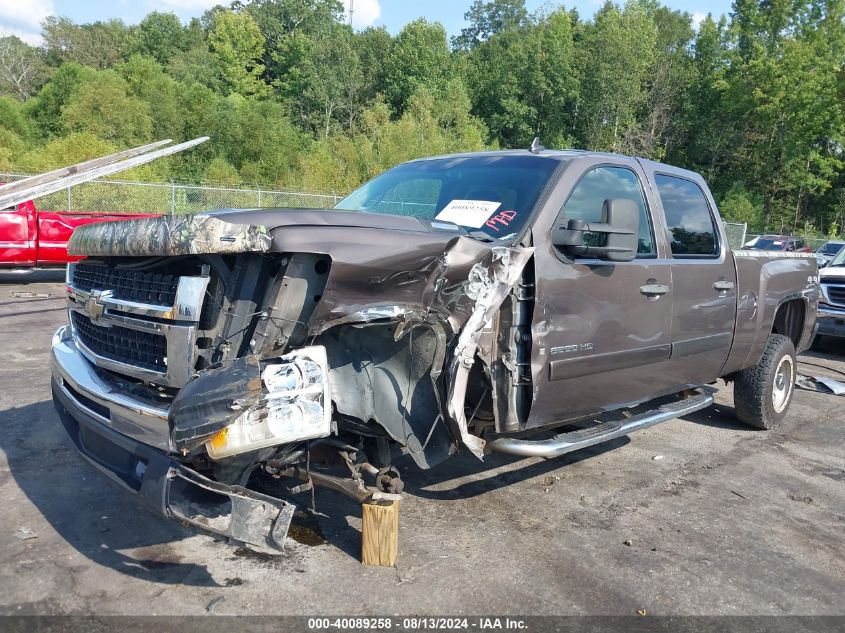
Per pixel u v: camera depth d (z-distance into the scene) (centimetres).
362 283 285
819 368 951
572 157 423
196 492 279
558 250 382
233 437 257
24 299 1155
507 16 9238
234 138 3834
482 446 330
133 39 7206
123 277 327
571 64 6081
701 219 516
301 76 6116
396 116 6381
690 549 382
